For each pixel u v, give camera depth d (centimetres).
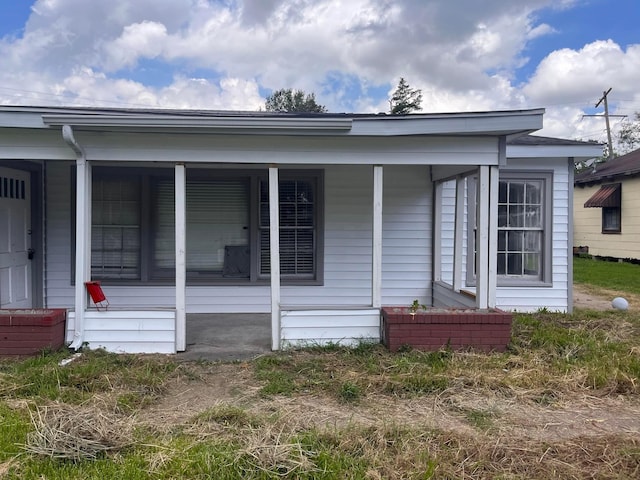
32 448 299
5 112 499
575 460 304
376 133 532
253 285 768
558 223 807
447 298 717
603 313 791
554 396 416
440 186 771
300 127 511
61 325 525
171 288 751
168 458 293
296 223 777
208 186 770
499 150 557
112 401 377
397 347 525
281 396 407
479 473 287
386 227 788
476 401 402
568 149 768
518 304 807
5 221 642
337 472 284
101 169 734
